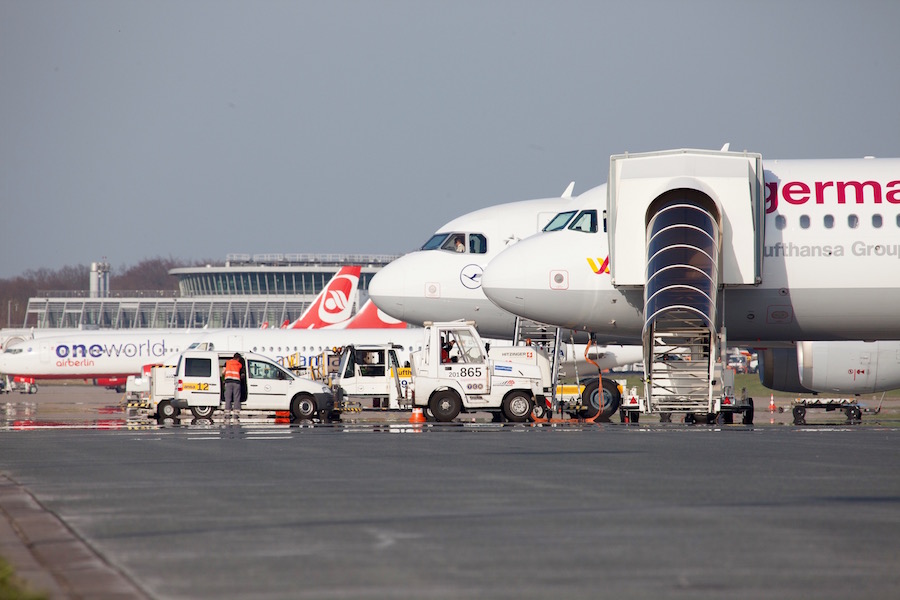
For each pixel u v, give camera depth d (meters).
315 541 42.72
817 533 44.31
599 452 86.50
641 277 132.12
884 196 133.00
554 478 65.69
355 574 36.22
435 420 154.00
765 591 33.59
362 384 184.75
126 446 96.62
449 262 155.50
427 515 49.72
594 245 138.62
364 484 62.78
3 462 79.44
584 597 32.78
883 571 36.66
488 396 149.88
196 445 97.56
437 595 33.03
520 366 150.12
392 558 39.06
